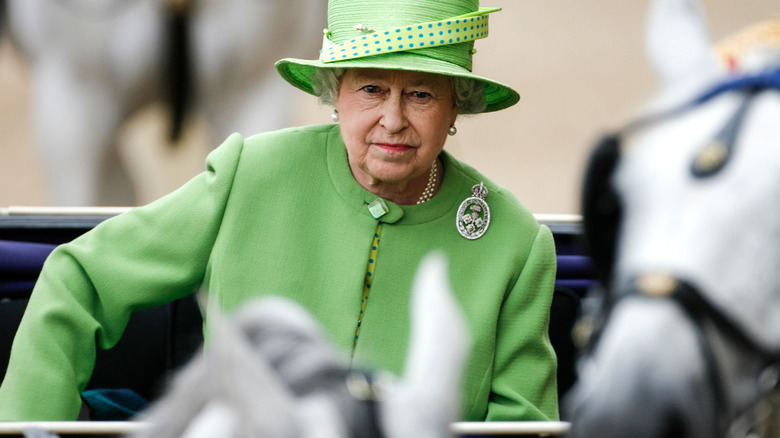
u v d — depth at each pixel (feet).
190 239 31.71
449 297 14.85
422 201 32.22
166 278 31.55
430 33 30.04
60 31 59.31
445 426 14.17
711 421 17.71
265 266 31.22
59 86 60.08
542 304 32.42
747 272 18.03
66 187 61.36
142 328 36.29
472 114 32.83
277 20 57.67
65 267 31.83
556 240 38.99
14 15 60.13
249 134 58.90
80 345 31.24
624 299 18.19
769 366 18.45
